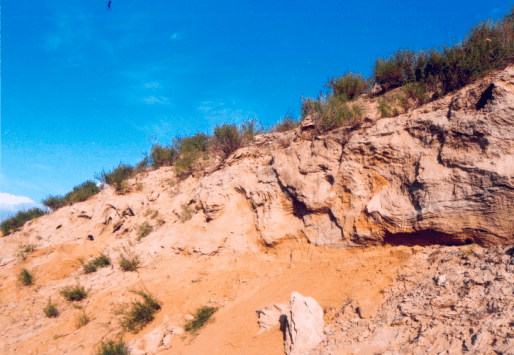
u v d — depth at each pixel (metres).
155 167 14.62
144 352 6.22
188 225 9.88
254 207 8.96
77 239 12.34
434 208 5.75
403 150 6.56
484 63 6.95
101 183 15.19
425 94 7.52
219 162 11.47
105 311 8.05
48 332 8.02
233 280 7.79
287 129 11.56
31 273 10.99
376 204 6.53
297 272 7.07
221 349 5.58
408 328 4.56
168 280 8.45
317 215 7.55
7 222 15.69
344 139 7.56
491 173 5.32
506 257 4.85
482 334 3.89
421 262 5.69
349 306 5.43
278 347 5.17
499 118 5.56
